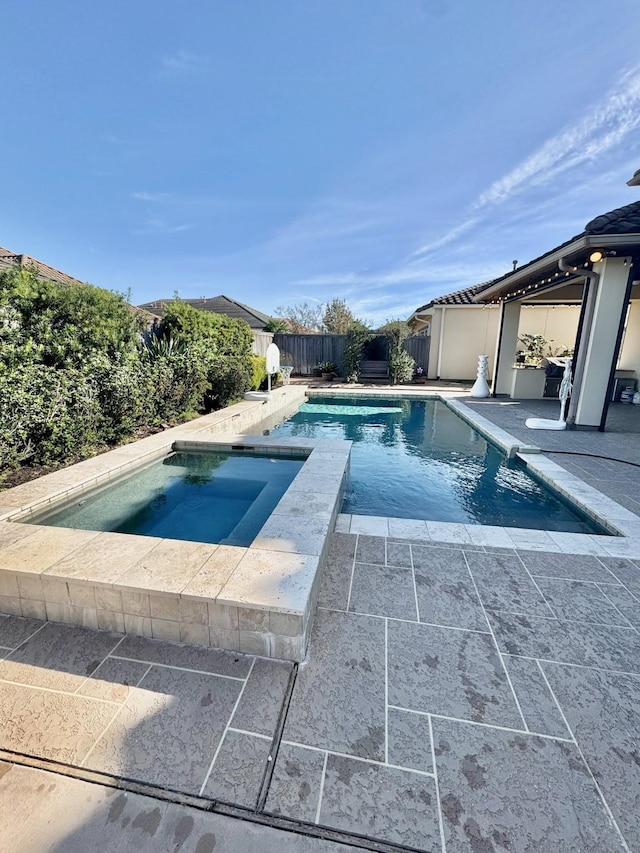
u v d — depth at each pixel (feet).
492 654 6.73
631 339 35.17
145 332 28.07
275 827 4.39
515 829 4.38
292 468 17.79
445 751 5.17
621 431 23.62
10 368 14.61
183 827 4.39
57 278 27.50
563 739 5.33
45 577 7.29
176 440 19.19
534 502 15.02
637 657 6.71
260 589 6.89
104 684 6.13
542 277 29.55
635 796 4.69
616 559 9.73
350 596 8.21
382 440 25.26
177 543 8.60
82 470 14.62
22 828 4.38
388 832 4.35
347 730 5.43
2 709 5.72
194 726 5.48
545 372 37.09
